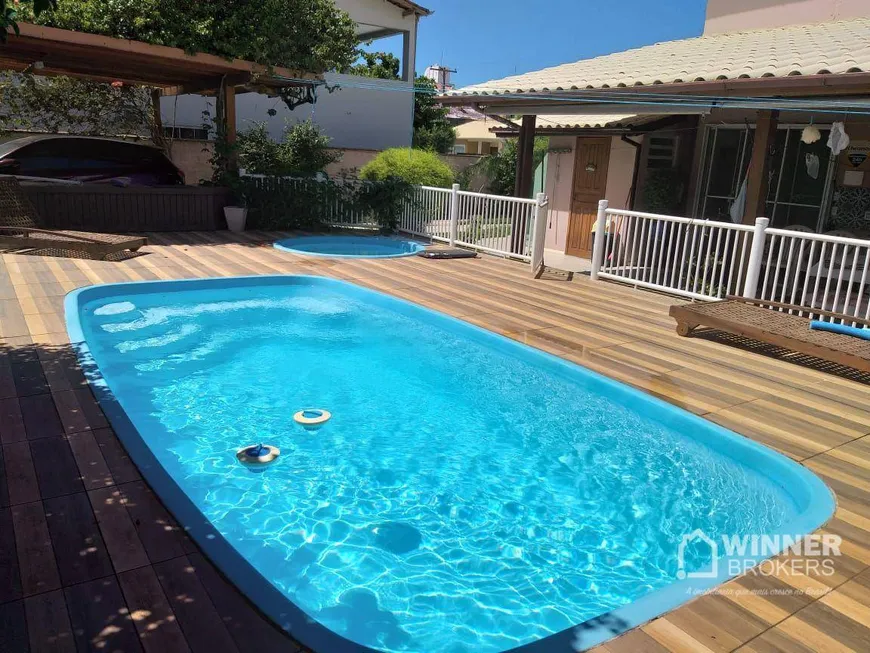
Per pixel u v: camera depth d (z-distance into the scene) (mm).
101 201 11273
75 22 9734
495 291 8398
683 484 4305
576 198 12812
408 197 13180
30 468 3439
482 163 22609
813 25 10539
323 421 5125
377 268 9648
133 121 15547
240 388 5734
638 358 5859
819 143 9156
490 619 2971
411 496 4082
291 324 7555
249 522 3713
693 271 10031
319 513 3850
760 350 6223
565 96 8438
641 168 11453
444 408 5414
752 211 7551
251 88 13312
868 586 2764
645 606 2592
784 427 4453
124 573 2609
